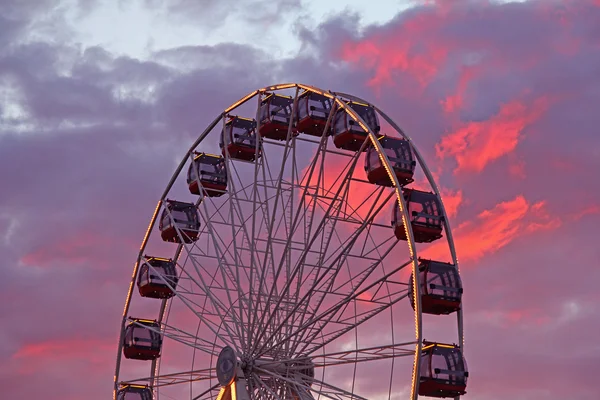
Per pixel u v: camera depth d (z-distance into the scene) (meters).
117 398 61.19
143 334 61.56
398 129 55.03
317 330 51.62
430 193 53.25
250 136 60.34
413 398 48.16
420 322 48.25
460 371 50.31
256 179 54.78
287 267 53.28
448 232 53.03
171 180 61.44
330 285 51.31
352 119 54.12
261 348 52.84
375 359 49.94
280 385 53.25
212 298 54.78
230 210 55.31
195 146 60.44
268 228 53.66
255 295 53.78
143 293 62.69
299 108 56.59
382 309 50.00
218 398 54.00
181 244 62.97
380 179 53.97
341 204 52.53
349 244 50.91
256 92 56.84
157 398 59.16
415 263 48.59
